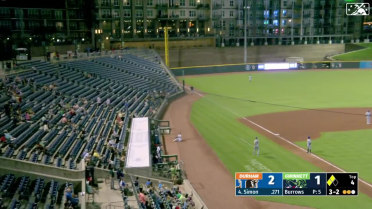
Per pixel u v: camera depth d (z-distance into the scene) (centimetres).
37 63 4969
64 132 3039
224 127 4325
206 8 11162
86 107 4072
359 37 12962
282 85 7269
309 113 4919
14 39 7069
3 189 2027
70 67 5412
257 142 3294
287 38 12500
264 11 12131
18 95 3431
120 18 9856
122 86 5625
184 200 2364
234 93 6538
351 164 3036
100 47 8794
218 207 2411
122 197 2248
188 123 4541
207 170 3017
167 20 10731
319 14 12731
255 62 10244
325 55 10938
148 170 2717
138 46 9788
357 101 5631
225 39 11681
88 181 2303
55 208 2023
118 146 3109
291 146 3556
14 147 2506
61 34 8712
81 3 9056
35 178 2262
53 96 3906
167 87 6638
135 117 4191
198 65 9631
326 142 3644
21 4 7819
